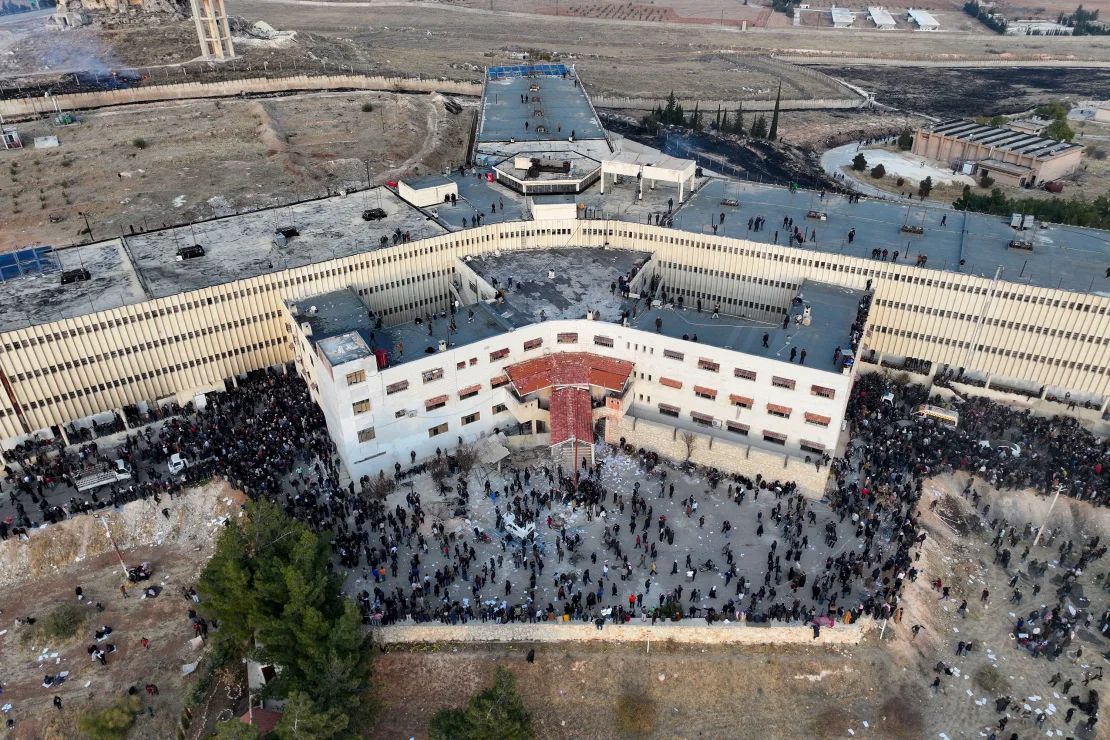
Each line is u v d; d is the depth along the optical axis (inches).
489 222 4694.9
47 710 2706.7
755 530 3324.3
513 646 2888.8
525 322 3939.5
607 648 2871.6
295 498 3393.2
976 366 4160.9
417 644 2883.9
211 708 2746.1
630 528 3307.1
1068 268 4106.8
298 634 2578.7
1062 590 3127.5
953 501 3474.4
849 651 2859.3
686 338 3759.8
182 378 4057.6
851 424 3860.7
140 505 3403.1
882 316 4237.2
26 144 7313.0
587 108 7017.7
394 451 3718.0
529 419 3850.9
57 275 4138.8
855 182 7573.8
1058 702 2746.1
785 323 3885.3
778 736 2689.5
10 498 3484.3
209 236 4594.0
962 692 2780.5
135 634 2970.0
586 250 4680.1
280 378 4249.5
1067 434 3858.3
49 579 3208.7
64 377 3727.9
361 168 7086.6
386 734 2704.2
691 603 2955.2
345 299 4195.4
